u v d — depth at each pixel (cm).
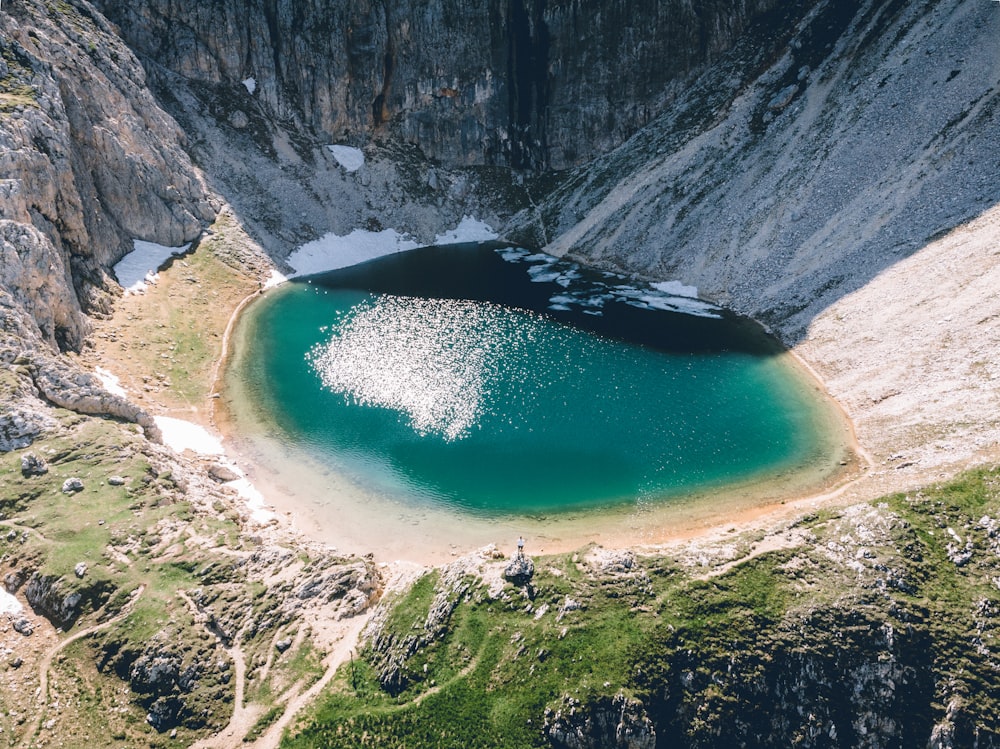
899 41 11269
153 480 6481
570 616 5438
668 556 5912
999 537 5644
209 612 5534
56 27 9938
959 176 9412
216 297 10319
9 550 5753
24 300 7356
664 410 8394
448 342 9831
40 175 8212
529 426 8150
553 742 4897
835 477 7212
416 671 5281
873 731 5047
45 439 6550
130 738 4844
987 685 5038
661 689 5041
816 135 11269
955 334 7969
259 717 5019
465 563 6025
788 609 5362
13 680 5012
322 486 7294
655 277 11544
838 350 8931
